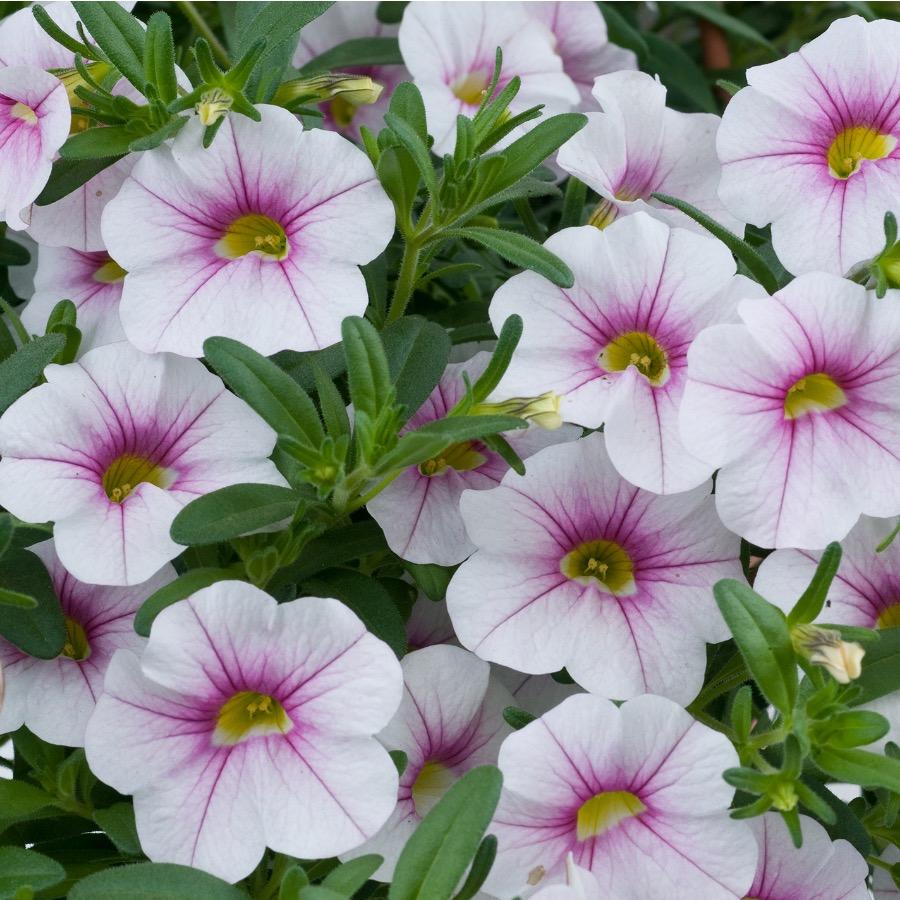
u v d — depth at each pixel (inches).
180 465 11.7
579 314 11.8
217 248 11.9
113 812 11.6
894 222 11.6
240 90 11.7
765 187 12.2
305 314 11.7
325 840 11.1
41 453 11.5
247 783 11.2
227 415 11.8
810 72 12.3
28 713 11.6
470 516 11.8
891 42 12.3
